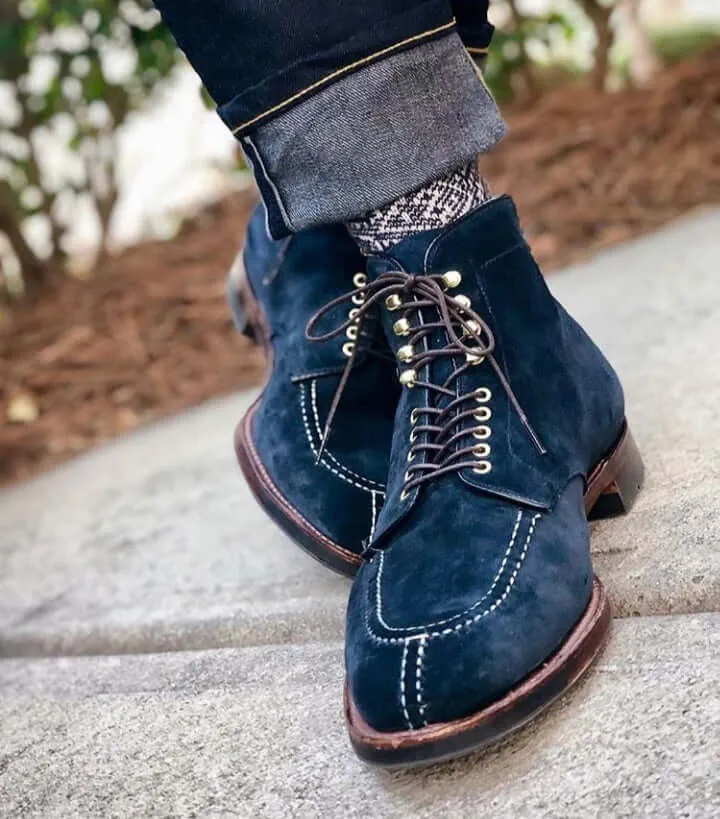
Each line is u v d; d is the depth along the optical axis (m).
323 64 0.82
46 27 2.37
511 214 0.88
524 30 2.83
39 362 2.17
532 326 0.86
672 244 1.95
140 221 3.36
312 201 0.85
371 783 0.74
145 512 1.43
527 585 0.74
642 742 0.69
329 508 0.92
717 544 0.87
